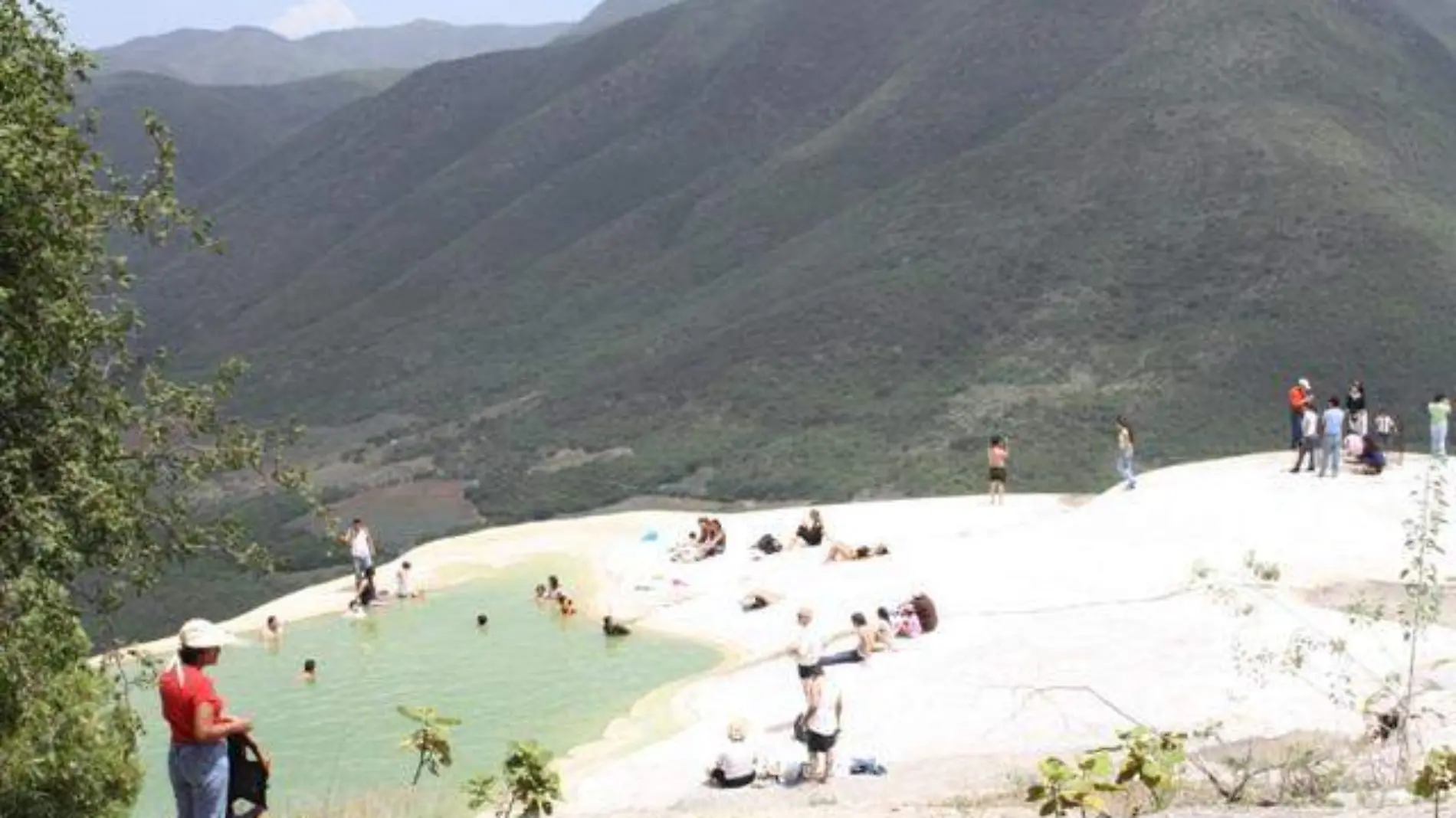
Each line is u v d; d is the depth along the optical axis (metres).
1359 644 18.08
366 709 21.08
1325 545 23.95
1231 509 26.17
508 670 23.31
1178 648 18.55
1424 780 8.19
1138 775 8.47
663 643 24.70
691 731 17.78
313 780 17.38
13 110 11.29
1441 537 24.12
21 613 10.05
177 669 8.12
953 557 26.19
